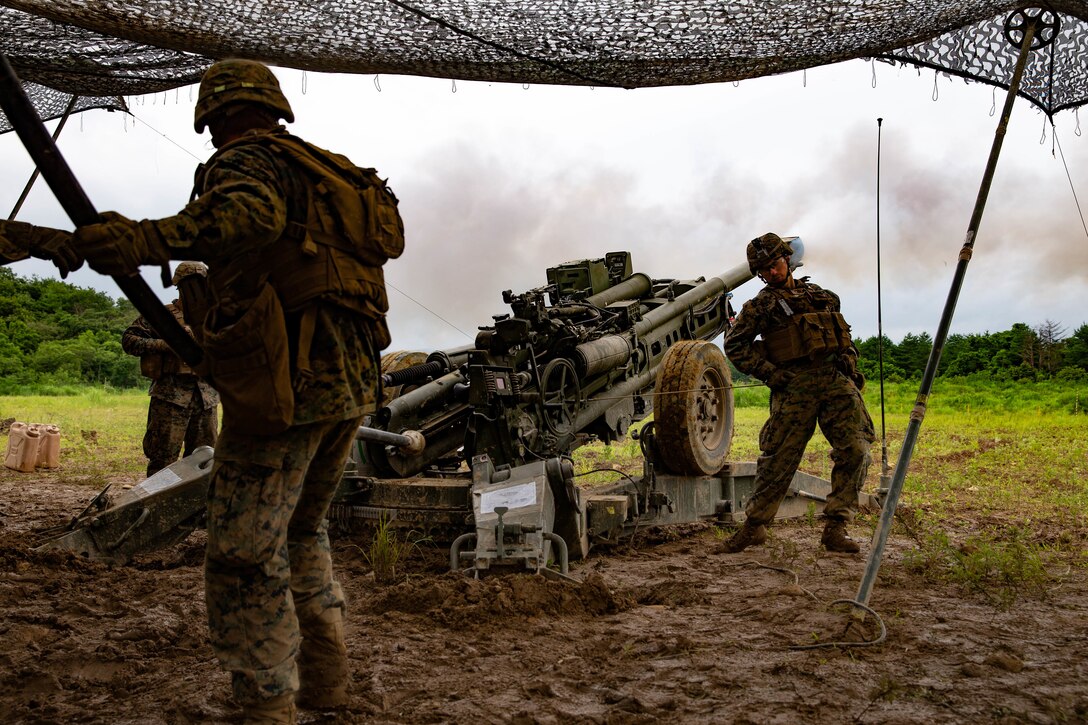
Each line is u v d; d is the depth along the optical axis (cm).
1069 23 496
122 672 352
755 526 593
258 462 262
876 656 359
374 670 346
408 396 621
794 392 582
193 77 604
